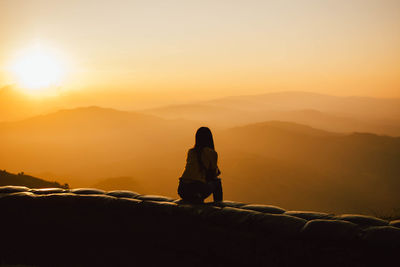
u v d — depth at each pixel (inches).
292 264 106.1
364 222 109.1
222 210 127.6
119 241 140.3
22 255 152.6
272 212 128.5
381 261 93.4
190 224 128.3
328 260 100.3
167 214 134.3
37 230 151.2
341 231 102.8
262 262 111.2
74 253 145.6
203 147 164.4
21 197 158.1
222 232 120.4
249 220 119.3
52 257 148.2
